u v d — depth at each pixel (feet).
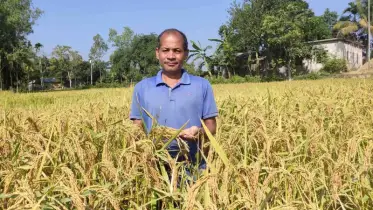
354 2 211.20
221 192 6.36
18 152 9.36
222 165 7.33
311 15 216.54
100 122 11.27
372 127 13.98
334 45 195.72
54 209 5.96
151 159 7.77
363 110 18.33
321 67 186.09
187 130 9.91
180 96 10.85
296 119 14.05
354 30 200.54
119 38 293.43
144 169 7.44
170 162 7.98
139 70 285.43
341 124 13.33
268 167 7.70
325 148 9.64
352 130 12.54
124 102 23.75
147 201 7.63
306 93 32.17
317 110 17.28
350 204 7.84
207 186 6.23
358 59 221.46
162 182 7.86
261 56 193.47
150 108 10.98
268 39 171.83
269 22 172.04
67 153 8.73
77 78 324.19
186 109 10.85
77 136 8.71
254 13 181.27
